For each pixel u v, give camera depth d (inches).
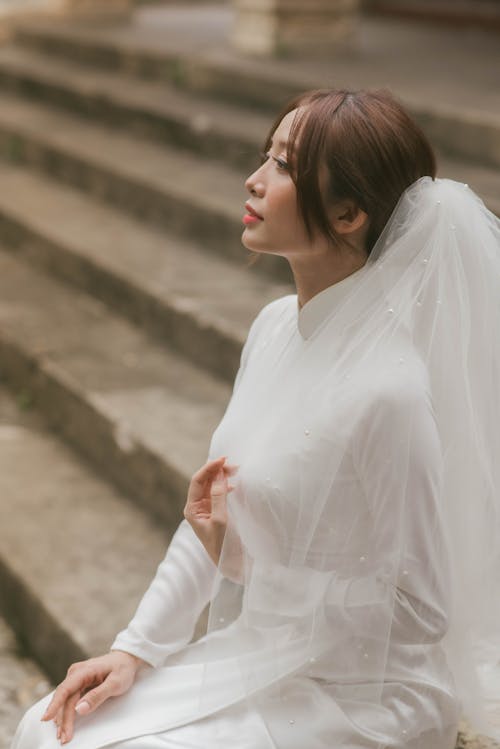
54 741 92.2
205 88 331.9
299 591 89.9
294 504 89.0
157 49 357.7
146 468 181.0
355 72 314.5
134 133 331.3
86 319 244.5
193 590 100.7
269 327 102.3
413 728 89.7
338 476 87.4
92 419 199.0
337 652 89.0
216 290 230.5
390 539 86.1
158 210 277.3
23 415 223.6
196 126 302.7
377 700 88.9
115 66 377.7
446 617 88.7
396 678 90.0
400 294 88.4
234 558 92.7
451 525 90.0
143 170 290.4
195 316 215.8
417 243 88.7
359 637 87.8
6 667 156.1
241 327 206.7
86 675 94.9
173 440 181.9
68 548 170.4
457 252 88.6
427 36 431.2
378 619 86.9
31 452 206.7
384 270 89.1
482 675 100.6
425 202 88.9
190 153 307.3
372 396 85.7
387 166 88.2
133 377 211.5
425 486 85.7
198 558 101.1
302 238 91.1
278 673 90.4
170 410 195.2
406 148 88.9
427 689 90.6
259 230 92.0
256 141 279.7
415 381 86.1
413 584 86.9
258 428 93.7
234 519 91.9
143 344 229.8
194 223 263.0
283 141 90.9
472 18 444.8
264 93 307.1
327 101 89.4
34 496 188.1
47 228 277.6
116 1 446.9
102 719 92.8
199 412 195.0
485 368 91.0
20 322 241.6
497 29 433.7
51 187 322.3
